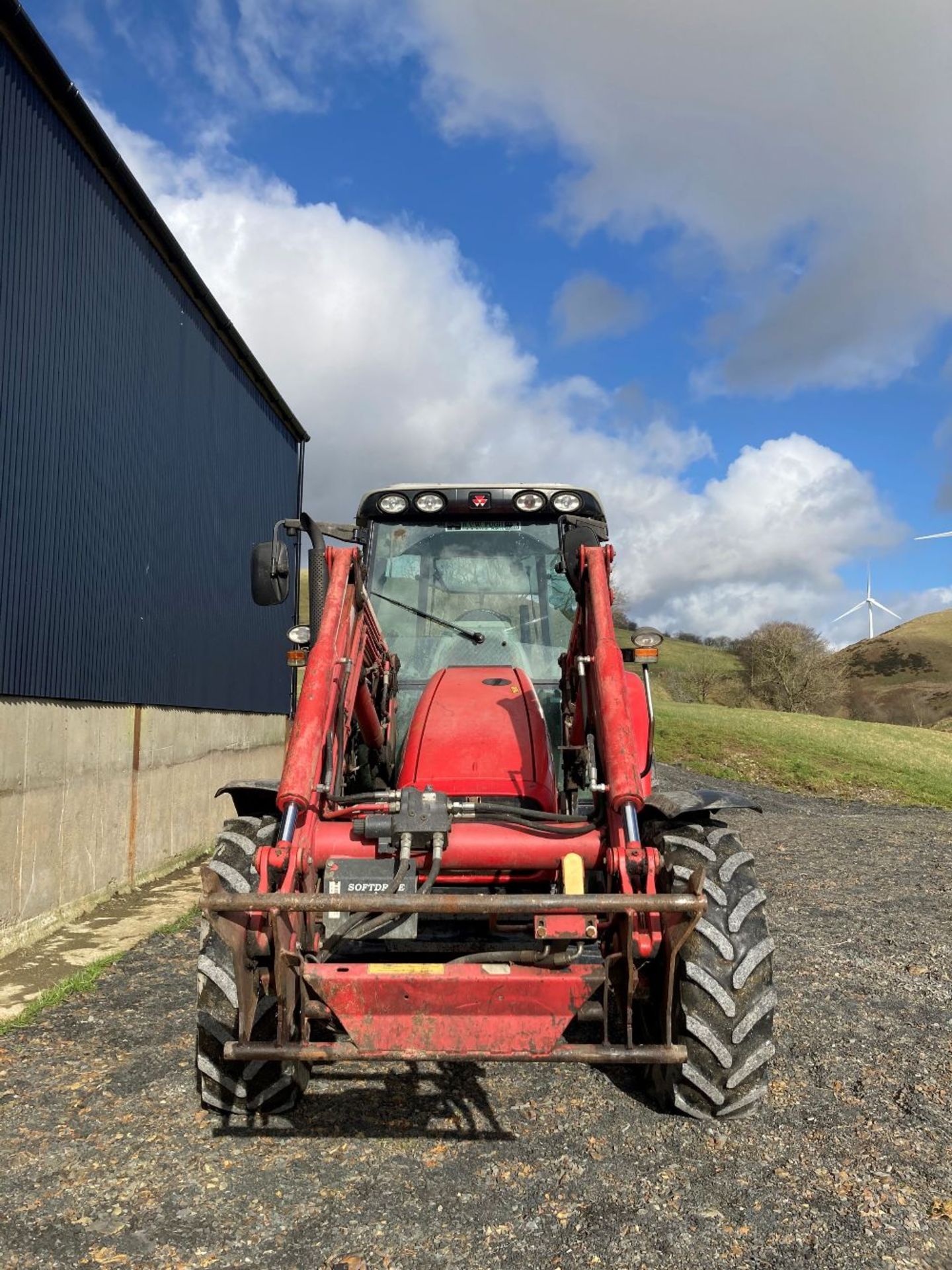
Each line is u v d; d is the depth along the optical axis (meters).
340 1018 2.76
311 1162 3.02
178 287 9.42
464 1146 3.13
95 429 7.53
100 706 7.72
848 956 5.98
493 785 3.59
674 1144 3.14
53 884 6.84
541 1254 2.50
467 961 2.84
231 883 3.24
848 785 24.73
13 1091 3.61
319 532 3.94
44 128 6.70
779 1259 2.48
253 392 11.94
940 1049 4.15
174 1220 2.68
